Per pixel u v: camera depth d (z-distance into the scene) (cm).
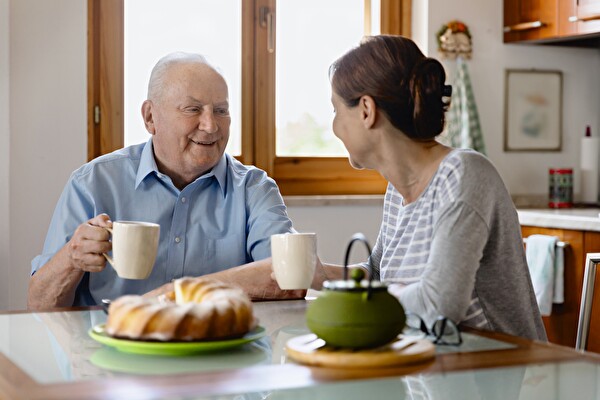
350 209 334
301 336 117
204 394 89
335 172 345
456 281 131
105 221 166
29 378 96
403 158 150
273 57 334
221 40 326
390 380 96
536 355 108
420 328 122
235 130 331
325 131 346
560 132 375
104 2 305
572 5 329
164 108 200
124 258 140
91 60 304
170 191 205
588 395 97
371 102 146
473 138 350
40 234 290
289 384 93
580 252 299
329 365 101
